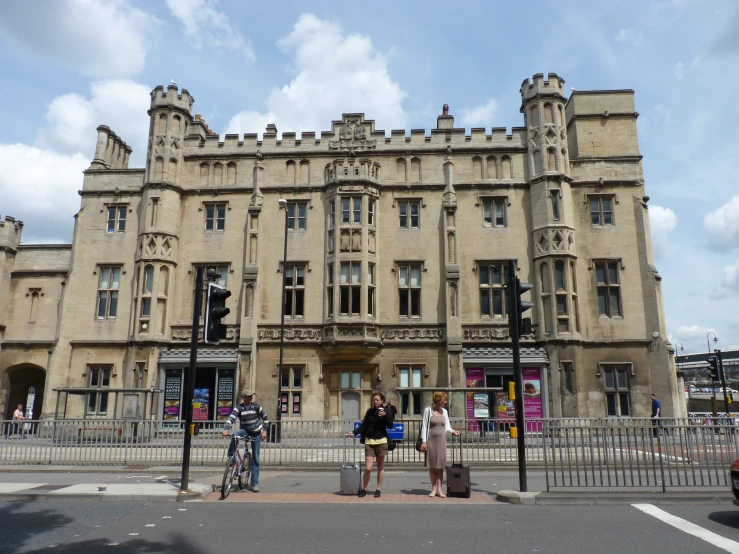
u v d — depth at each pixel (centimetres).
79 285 2603
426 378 2431
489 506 934
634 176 2573
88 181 2708
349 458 1473
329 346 2411
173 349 2505
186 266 2602
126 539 712
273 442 1465
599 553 648
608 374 2405
